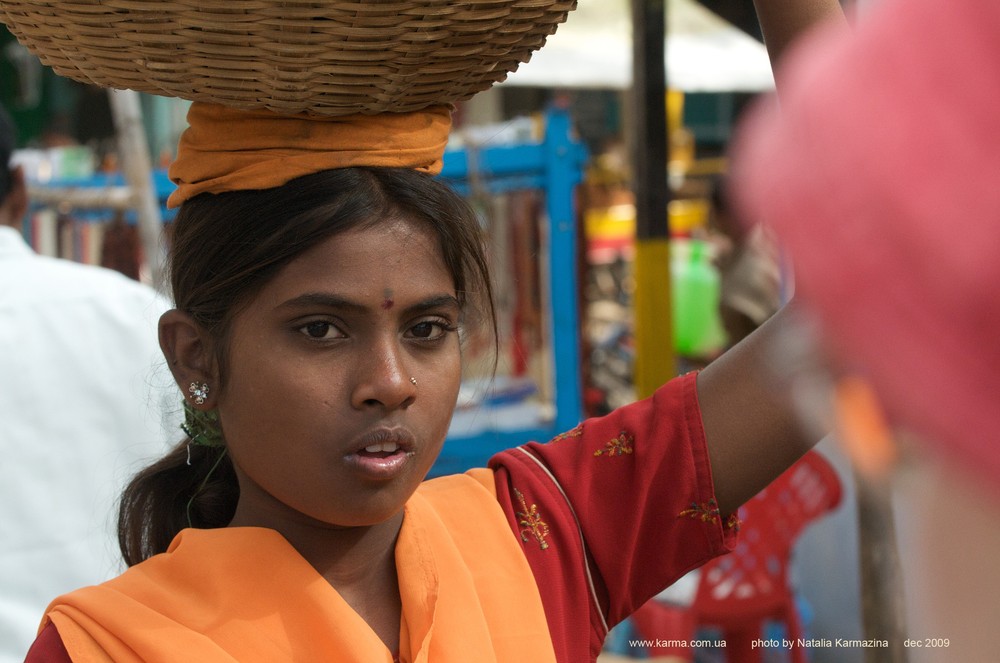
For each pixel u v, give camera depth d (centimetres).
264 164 112
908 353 34
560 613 130
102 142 598
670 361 286
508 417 336
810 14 132
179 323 120
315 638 112
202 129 116
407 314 113
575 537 134
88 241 330
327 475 111
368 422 111
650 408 140
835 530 308
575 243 332
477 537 130
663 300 284
